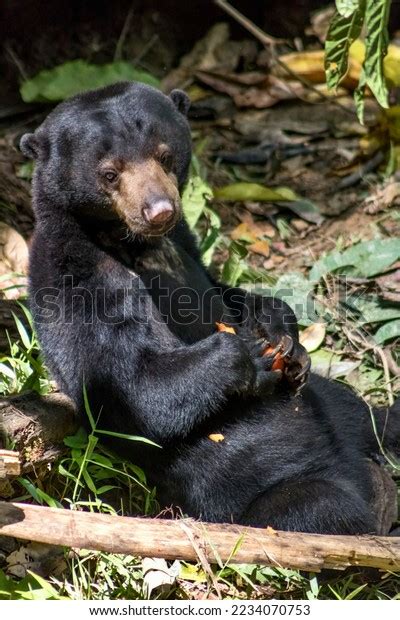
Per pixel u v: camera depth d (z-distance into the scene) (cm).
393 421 1040
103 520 764
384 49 891
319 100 1608
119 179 888
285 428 937
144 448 900
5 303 1075
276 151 1534
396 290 1220
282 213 1417
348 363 1127
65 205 904
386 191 1420
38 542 806
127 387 880
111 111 896
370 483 946
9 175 1385
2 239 1221
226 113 1608
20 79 1625
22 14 1655
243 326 991
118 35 1720
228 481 916
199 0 1728
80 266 901
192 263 980
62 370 906
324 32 1720
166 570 817
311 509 867
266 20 1748
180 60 1708
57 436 888
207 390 865
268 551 773
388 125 1488
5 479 791
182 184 966
